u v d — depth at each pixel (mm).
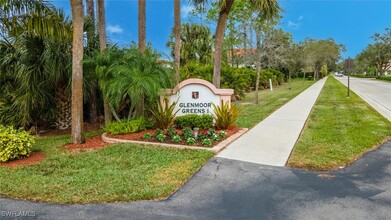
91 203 3783
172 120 8242
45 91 8805
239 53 28484
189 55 26625
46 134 9008
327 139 7250
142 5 8648
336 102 16297
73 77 6781
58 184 4340
